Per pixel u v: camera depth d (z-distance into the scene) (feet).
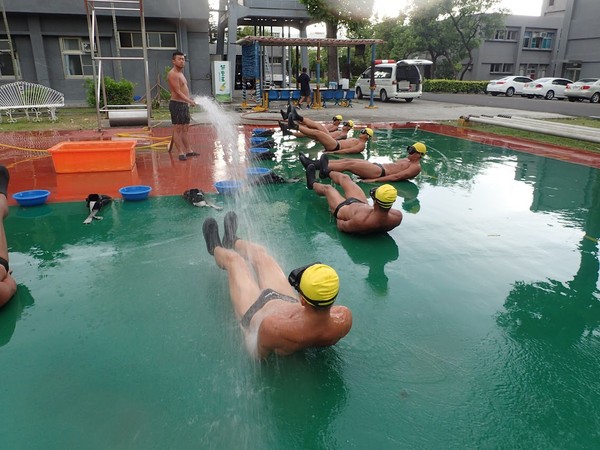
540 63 120.16
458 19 100.99
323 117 46.34
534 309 9.65
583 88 76.28
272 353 7.70
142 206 15.79
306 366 7.66
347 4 64.13
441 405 6.91
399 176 19.44
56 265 11.30
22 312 9.27
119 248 12.30
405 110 55.72
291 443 6.19
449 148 28.91
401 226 14.38
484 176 21.22
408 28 107.34
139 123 36.60
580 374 7.67
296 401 6.93
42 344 8.25
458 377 7.53
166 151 26.71
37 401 6.89
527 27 115.75
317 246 12.72
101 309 9.38
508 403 6.98
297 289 6.71
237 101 63.46
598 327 9.07
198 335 8.50
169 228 13.76
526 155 26.71
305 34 72.69
